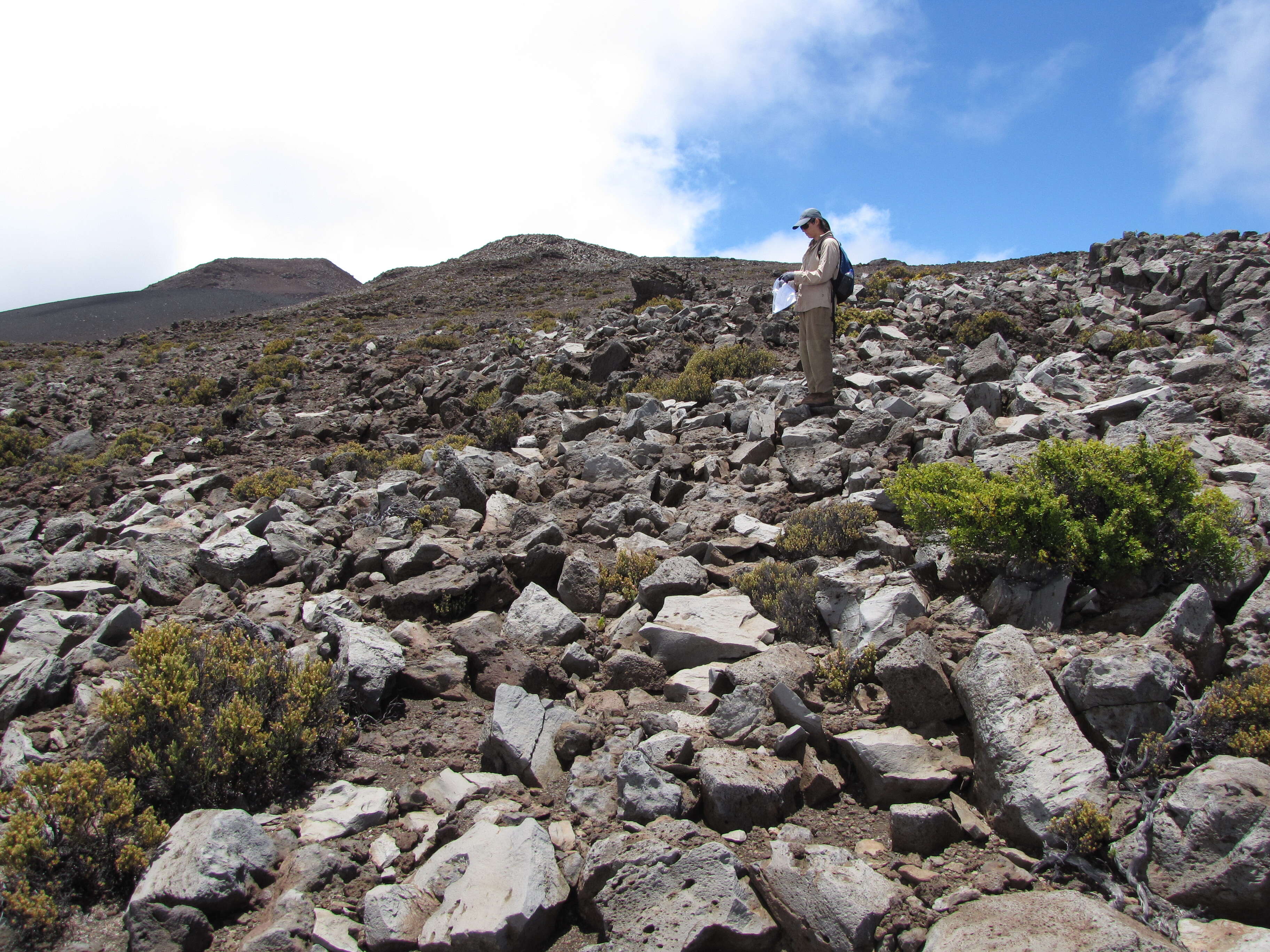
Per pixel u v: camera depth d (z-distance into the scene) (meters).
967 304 15.52
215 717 4.27
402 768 4.45
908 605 4.90
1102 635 4.29
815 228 9.80
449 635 5.75
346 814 3.92
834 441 8.95
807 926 2.96
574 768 4.17
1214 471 6.18
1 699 5.07
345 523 8.41
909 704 4.15
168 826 3.87
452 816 3.92
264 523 8.52
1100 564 4.63
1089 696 3.68
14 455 15.44
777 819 3.67
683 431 10.63
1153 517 4.64
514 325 25.94
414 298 46.41
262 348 27.22
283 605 6.57
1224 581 4.47
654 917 3.08
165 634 4.74
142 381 23.03
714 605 5.54
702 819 3.77
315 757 4.41
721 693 4.71
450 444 12.34
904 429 8.38
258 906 3.39
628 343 16.08
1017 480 5.33
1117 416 8.23
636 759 3.87
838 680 4.56
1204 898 2.86
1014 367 11.27
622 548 7.06
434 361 20.78
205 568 7.40
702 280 24.89
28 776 3.69
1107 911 2.71
